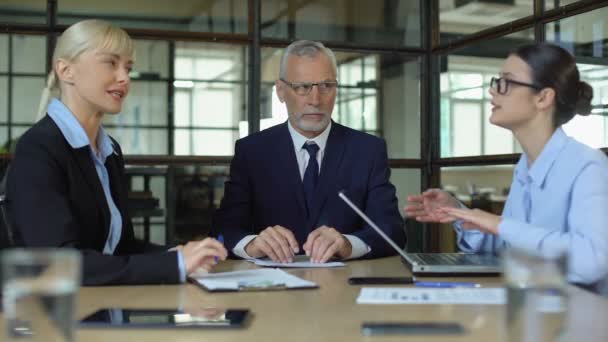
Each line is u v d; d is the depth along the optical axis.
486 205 3.47
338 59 3.65
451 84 3.66
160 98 3.43
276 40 3.54
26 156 1.59
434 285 1.44
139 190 3.40
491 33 3.37
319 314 1.12
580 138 2.71
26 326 0.69
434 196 1.96
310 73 2.33
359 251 2.02
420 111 3.78
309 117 2.33
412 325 0.98
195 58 3.47
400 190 3.75
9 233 1.55
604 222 1.56
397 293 1.28
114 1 3.37
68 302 0.68
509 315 0.73
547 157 1.74
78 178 1.66
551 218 1.70
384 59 3.73
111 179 1.89
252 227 2.41
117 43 1.75
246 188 2.39
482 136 3.48
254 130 3.51
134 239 1.96
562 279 0.72
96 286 1.47
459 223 2.01
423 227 3.75
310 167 2.37
